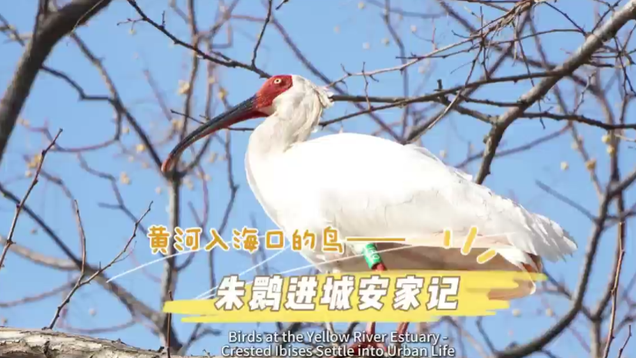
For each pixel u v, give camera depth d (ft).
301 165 26.02
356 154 25.57
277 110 27.48
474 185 24.71
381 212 24.66
